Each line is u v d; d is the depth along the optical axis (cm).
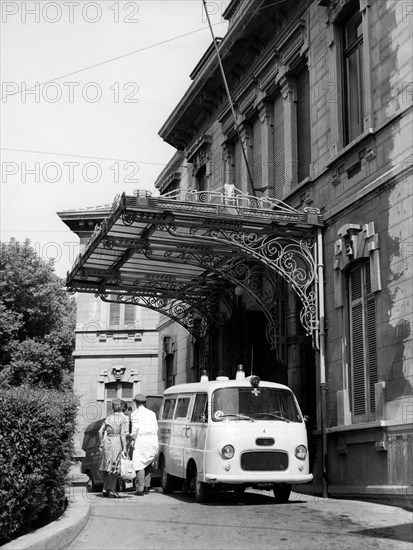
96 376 3519
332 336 1455
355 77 1495
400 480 1170
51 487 923
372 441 1258
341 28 1549
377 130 1341
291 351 1652
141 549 854
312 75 1641
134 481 1593
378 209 1322
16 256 3325
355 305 1398
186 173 2675
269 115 1914
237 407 1261
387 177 1288
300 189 1647
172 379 2705
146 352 3503
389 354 1247
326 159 1542
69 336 3503
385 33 1345
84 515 993
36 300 3316
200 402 1325
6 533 782
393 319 1245
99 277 1988
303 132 1741
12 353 3111
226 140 2188
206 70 2153
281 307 1692
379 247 1309
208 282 2055
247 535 928
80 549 855
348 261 1399
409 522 1001
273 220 1488
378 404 1252
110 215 1514
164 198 1442
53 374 3241
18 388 919
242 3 2083
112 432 1377
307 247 1532
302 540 895
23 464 812
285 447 1230
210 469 1208
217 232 1577
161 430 1519
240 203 2009
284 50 1808
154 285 2084
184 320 2323
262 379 1967
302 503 1235
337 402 1403
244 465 1203
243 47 1980
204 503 1235
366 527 973
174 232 1638
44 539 770
